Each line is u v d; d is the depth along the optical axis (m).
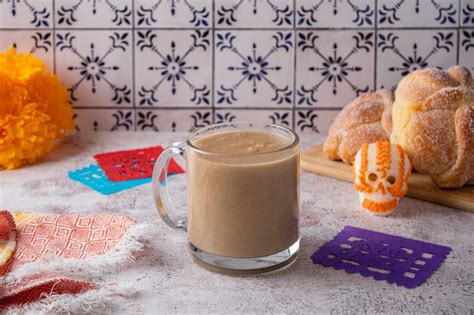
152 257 0.85
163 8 1.15
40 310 0.75
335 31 1.14
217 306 0.77
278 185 0.81
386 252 0.85
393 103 1.03
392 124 1.02
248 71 1.16
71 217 0.89
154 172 0.86
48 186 1.01
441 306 0.77
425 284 0.80
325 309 0.76
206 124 1.18
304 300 0.78
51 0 1.15
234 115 1.18
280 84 1.16
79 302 0.76
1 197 0.97
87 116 1.19
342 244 0.87
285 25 1.14
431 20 1.13
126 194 0.99
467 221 0.92
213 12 1.14
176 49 1.16
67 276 0.81
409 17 1.13
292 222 0.83
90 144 1.14
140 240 0.87
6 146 1.04
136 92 1.17
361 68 1.15
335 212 0.94
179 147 0.85
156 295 0.79
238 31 1.15
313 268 0.83
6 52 1.12
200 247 0.82
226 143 0.83
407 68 1.15
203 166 0.81
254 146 0.83
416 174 1.01
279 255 0.82
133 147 1.13
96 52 1.16
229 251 0.81
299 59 1.15
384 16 1.13
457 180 0.95
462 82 0.98
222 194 0.80
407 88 0.98
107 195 0.98
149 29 1.15
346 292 0.79
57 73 1.17
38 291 0.77
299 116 1.17
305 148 1.11
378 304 0.77
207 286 0.80
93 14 1.15
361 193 0.93
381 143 0.93
